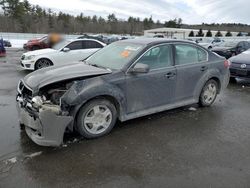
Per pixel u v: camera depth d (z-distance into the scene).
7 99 6.33
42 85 3.89
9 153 3.73
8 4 58.88
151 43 4.86
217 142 4.21
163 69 4.91
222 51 15.77
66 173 3.29
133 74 4.48
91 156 3.70
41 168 3.39
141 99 4.68
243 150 3.96
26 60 10.36
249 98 6.99
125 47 5.02
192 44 5.49
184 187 3.06
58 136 3.75
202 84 5.65
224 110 5.84
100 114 4.24
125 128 4.66
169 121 5.05
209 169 3.43
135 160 3.62
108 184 3.10
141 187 3.06
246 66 8.40
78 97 3.88
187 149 3.95
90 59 5.29
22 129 4.46
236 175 3.30
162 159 3.65
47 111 3.62
